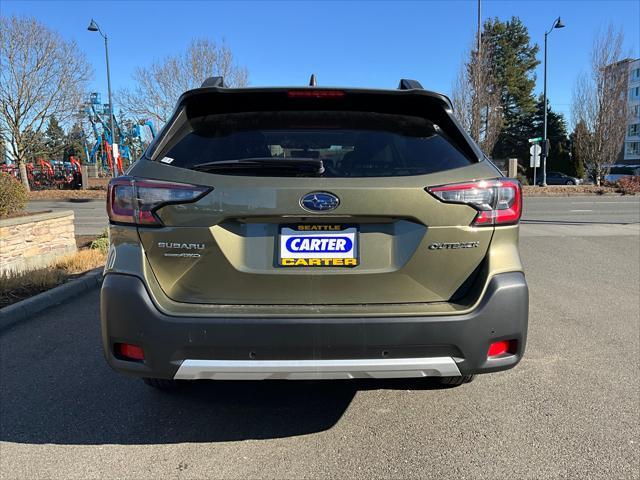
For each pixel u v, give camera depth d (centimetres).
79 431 303
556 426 304
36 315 533
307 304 251
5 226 697
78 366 398
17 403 337
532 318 516
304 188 243
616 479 253
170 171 253
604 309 550
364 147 270
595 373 380
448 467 265
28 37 2495
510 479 255
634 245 978
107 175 4081
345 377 246
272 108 293
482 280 254
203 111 292
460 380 350
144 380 335
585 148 3306
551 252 908
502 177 263
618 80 3127
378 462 270
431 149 272
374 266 252
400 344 243
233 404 337
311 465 268
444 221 250
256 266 250
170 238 248
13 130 2600
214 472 263
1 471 264
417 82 326
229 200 244
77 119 2800
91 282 648
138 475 260
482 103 3120
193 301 253
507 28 5969
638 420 311
